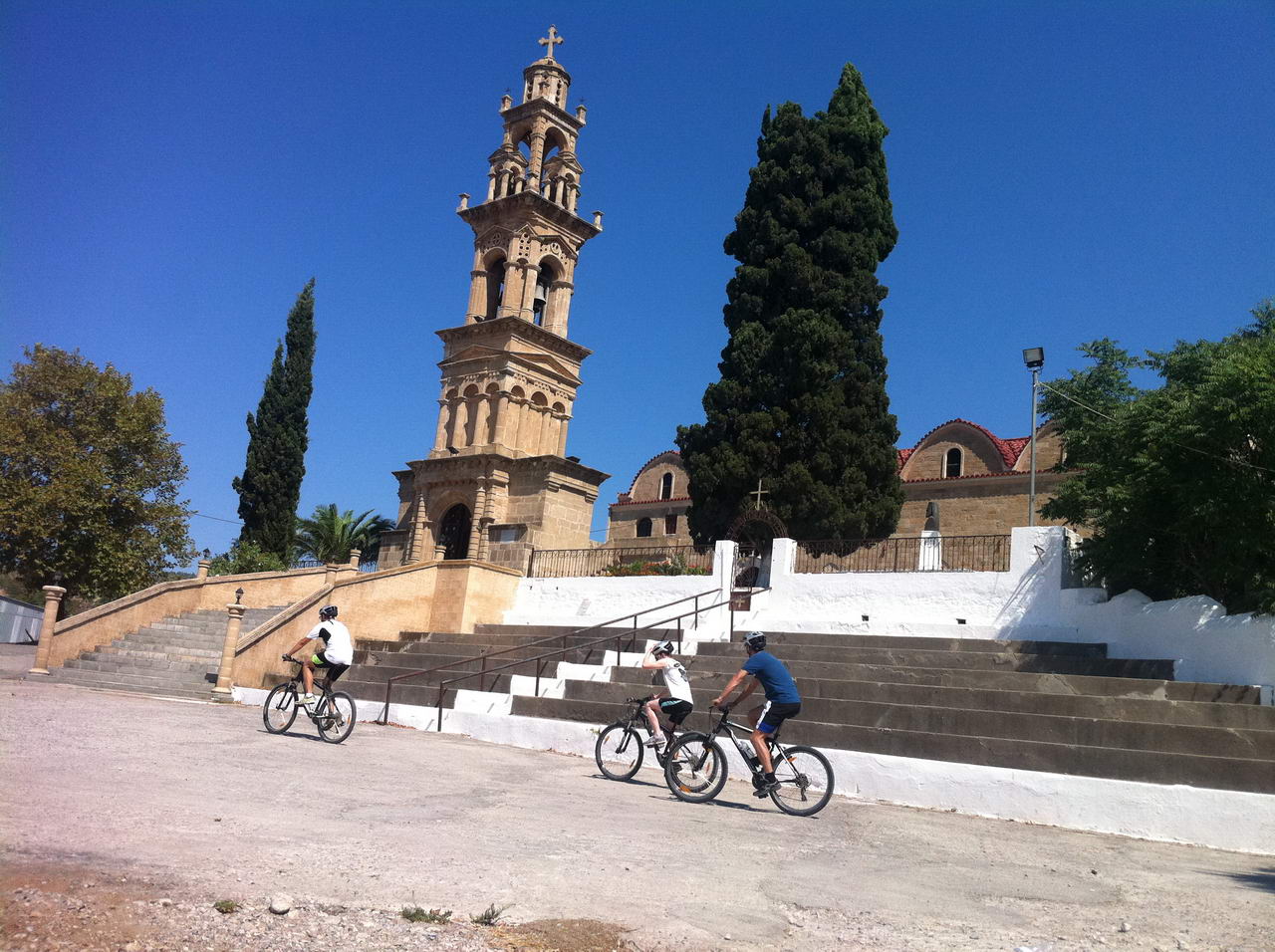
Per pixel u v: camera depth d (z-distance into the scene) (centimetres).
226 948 485
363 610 2528
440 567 2727
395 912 565
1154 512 1658
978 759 1323
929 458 3856
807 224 3133
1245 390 1465
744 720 1557
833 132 3216
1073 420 2438
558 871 700
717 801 1186
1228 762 1165
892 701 1538
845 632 2123
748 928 603
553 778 1279
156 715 1573
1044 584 1950
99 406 3581
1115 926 673
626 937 564
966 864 881
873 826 1077
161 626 2573
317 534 5619
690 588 2447
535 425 3909
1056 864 916
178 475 3769
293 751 1292
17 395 3472
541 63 4234
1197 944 634
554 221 4094
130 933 487
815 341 2902
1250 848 1062
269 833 734
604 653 2127
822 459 2797
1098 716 1379
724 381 3003
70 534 3416
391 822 838
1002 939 623
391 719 1892
